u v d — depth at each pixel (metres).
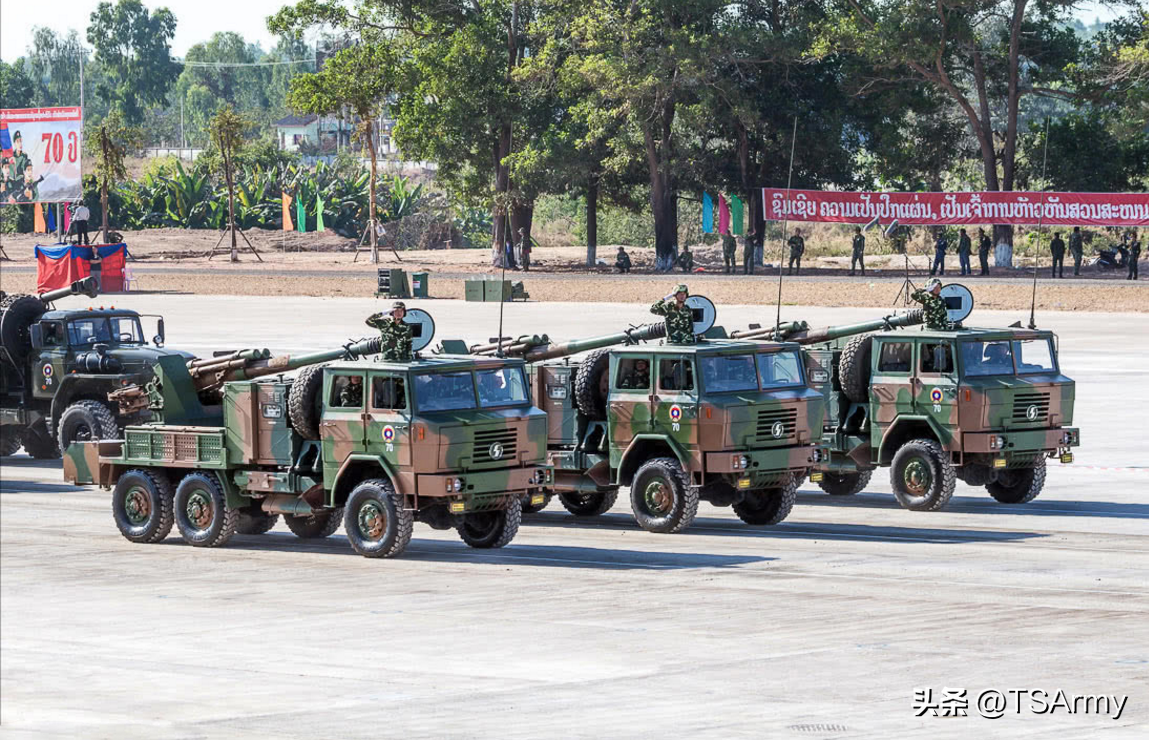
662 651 33.91
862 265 159.88
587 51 175.38
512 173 176.38
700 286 153.50
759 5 174.38
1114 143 172.38
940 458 52.00
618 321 127.69
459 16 186.62
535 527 51.28
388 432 44.47
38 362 67.25
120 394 52.41
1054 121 183.75
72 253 163.50
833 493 57.53
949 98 176.38
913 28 160.00
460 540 49.16
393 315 45.56
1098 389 86.81
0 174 185.88
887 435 53.28
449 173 189.12
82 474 51.53
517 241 190.00
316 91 188.62
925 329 53.12
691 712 28.86
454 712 29.48
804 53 162.75
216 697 31.36
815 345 55.78
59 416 66.56
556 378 51.00
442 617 38.03
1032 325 54.47
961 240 158.38
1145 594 38.81
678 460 48.19
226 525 48.47
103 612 39.81
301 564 45.62
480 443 44.78
